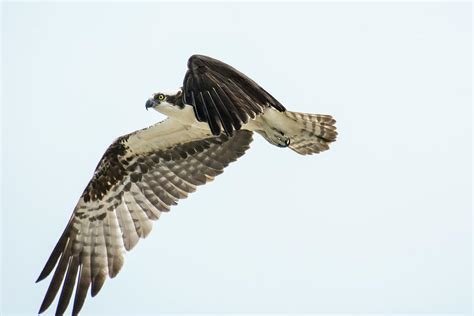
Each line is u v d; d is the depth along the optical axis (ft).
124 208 48.08
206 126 47.26
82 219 47.57
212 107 35.32
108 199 48.03
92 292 46.32
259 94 36.06
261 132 46.62
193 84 35.58
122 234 47.65
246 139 48.32
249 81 36.09
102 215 47.80
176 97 46.78
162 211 48.32
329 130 46.42
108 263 46.98
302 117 45.88
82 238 47.26
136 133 47.91
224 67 35.94
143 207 48.29
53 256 46.65
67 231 47.26
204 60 35.86
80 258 46.88
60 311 45.70
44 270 46.26
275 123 46.14
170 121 47.26
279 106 36.32
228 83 35.81
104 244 47.34
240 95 35.78
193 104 35.32
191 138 48.19
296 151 47.98
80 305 45.96
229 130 35.09
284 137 46.34
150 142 48.19
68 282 46.34
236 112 35.40
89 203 47.85
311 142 47.26
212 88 35.58
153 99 46.78
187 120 46.91
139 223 47.98
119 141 48.21
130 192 48.32
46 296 45.83
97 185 48.16
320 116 45.88
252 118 35.53
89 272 46.65
